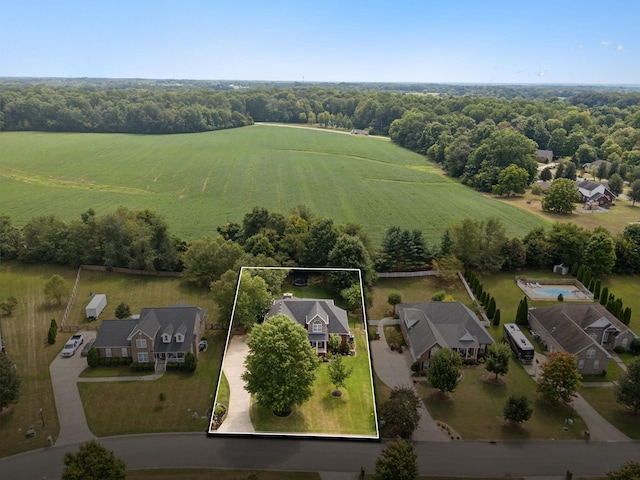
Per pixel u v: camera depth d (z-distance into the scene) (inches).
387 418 1744.6
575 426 1878.7
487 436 1813.5
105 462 1357.0
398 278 3233.3
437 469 1649.9
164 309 2340.1
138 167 6471.5
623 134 7509.8
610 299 2783.0
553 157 7416.3
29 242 3304.6
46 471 1615.4
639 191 4992.6
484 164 5762.8
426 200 5172.2
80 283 3063.5
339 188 5605.3
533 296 2989.7
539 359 2347.4
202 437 1758.1
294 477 1585.9
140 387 2071.9
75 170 6215.6
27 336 2477.9
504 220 4485.7
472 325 2367.1
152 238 3235.7
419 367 2202.3
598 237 3243.1
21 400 1979.6
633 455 1731.1
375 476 1455.5
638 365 1919.3
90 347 2271.2
